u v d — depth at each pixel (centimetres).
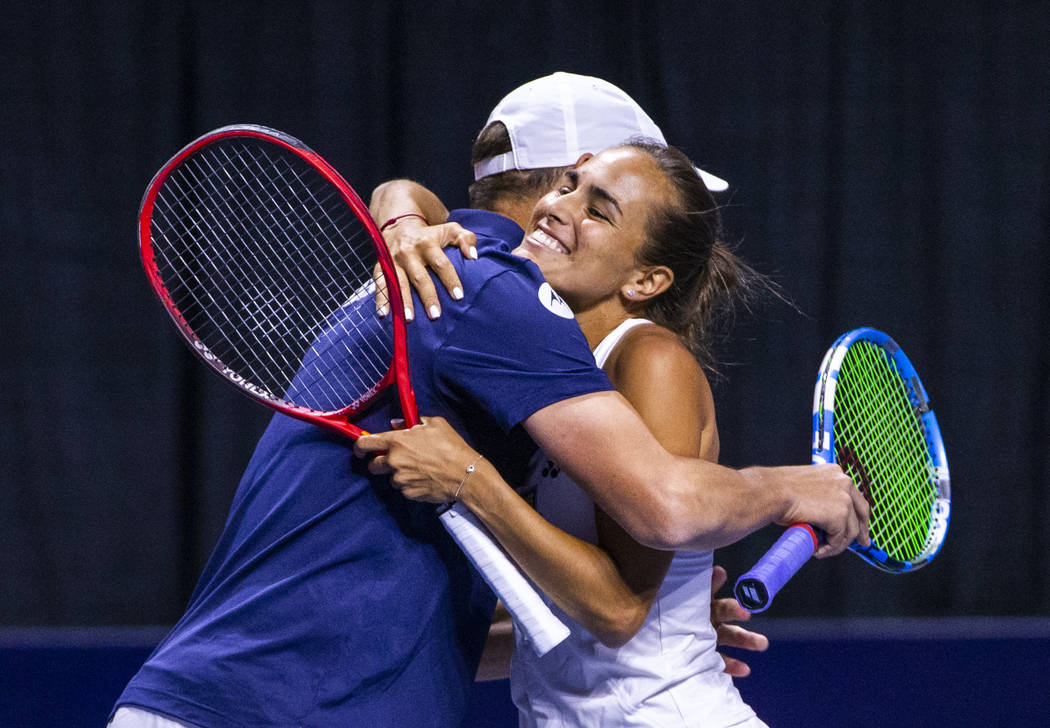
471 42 1430
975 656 1205
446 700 517
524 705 588
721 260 664
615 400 485
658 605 552
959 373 1479
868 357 763
